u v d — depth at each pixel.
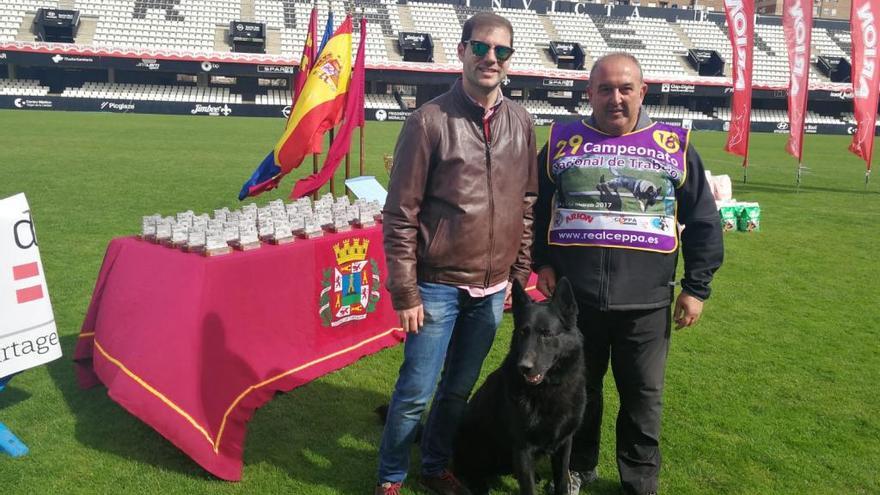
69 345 5.29
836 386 5.00
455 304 3.04
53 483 3.37
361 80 7.41
